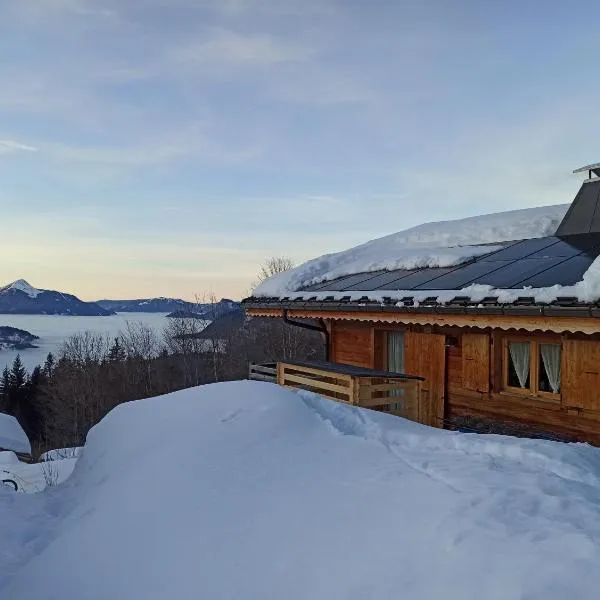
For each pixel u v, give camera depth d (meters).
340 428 6.16
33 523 5.22
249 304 10.81
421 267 9.25
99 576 3.70
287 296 9.90
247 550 3.61
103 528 4.39
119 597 3.40
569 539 3.20
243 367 33.66
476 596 2.79
